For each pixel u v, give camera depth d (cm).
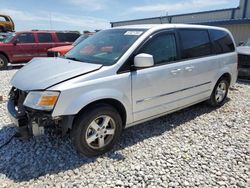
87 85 309
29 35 1243
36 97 297
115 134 348
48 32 1305
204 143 384
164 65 393
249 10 1673
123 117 361
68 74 313
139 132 416
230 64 548
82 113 313
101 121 334
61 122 303
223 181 292
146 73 365
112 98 330
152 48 379
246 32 1547
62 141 374
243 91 716
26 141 373
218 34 527
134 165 319
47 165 316
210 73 490
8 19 2053
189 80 441
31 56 1249
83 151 324
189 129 434
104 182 286
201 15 2000
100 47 390
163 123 458
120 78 336
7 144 366
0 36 1536
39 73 332
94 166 316
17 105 335
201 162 330
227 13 1820
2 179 288
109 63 343
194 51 454
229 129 440
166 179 293
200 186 282
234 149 368
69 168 311
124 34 395
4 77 934
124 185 281
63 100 293
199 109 541
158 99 393
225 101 607
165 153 350
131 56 351
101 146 337
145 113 381
